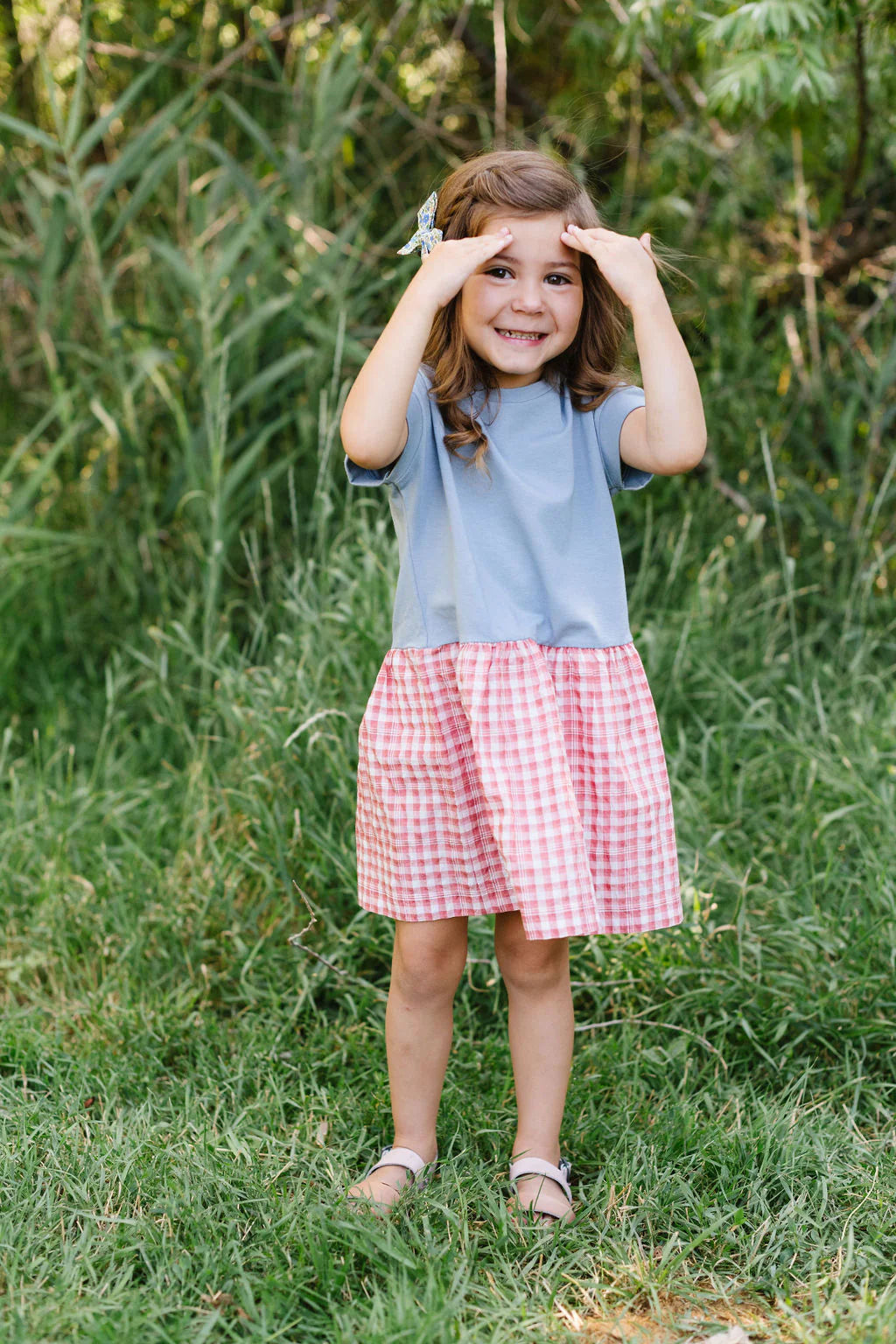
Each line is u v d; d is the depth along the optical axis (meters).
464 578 1.81
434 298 1.75
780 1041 2.38
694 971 2.46
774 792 3.12
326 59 4.26
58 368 4.27
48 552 4.03
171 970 2.68
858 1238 1.83
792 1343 1.61
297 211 4.12
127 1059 2.31
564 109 4.75
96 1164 1.91
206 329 3.80
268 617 3.87
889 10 3.44
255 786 2.90
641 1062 2.30
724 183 4.36
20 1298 1.62
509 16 4.58
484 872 1.88
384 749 1.89
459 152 4.70
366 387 1.75
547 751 1.79
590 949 2.54
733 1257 1.79
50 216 4.16
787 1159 1.95
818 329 4.54
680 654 3.35
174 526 4.16
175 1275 1.68
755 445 4.26
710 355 4.37
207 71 4.35
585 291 1.92
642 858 1.87
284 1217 1.77
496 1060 2.29
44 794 3.32
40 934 2.78
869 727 3.16
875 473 4.29
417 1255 1.73
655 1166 1.96
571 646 1.85
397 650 1.90
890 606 3.91
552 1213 1.84
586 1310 1.67
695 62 4.34
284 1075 2.27
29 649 4.10
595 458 1.90
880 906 2.57
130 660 3.97
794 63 3.10
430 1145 1.96
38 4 4.52
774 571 3.99
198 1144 1.97
